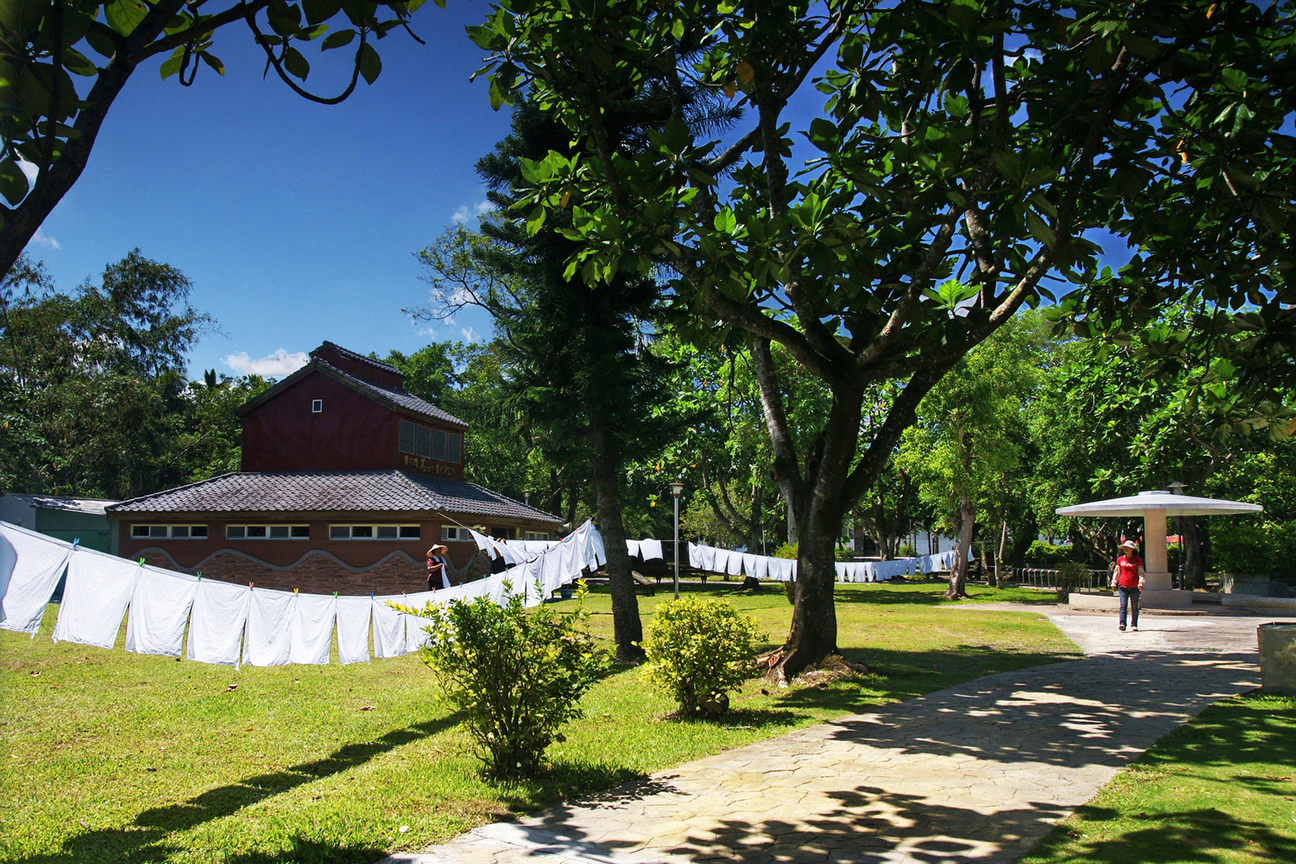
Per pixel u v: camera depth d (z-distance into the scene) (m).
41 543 8.49
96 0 2.92
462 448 34.19
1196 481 26.59
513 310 16.14
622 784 6.34
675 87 11.80
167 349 43.31
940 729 7.97
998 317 9.13
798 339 10.29
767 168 10.28
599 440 14.51
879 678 10.91
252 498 26.75
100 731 8.23
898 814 5.45
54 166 2.77
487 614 6.51
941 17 7.19
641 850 4.90
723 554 26.38
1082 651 13.85
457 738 7.93
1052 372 32.41
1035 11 7.51
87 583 8.76
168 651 9.21
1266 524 29.88
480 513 27.97
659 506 47.03
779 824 5.32
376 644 10.46
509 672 6.45
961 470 27.75
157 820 5.57
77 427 37.41
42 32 2.77
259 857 4.77
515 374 15.52
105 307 41.28
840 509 11.41
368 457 28.91
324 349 30.84
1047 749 7.11
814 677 10.73
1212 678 10.66
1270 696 9.28
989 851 4.73
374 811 5.62
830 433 11.13
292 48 3.40
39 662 12.64
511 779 6.41
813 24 9.26
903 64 8.84
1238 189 7.38
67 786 6.36
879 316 10.59
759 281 7.59
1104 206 9.44
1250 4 6.91
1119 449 30.27
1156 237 8.78
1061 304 9.91
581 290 14.57
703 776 6.50
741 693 10.16
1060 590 28.64
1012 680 10.80
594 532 16.91
